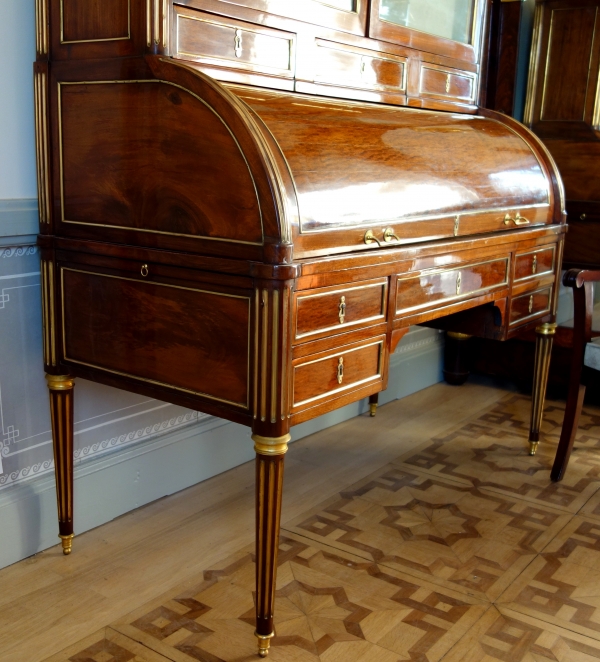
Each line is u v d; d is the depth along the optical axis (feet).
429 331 12.68
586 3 11.52
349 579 6.85
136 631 6.02
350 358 6.01
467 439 10.47
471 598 6.60
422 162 6.97
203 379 5.73
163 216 5.78
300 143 5.76
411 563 7.16
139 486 8.11
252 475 9.11
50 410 7.06
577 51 11.71
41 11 6.26
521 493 8.79
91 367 6.54
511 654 5.85
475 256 7.54
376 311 6.21
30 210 6.66
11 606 6.32
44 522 7.22
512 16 12.08
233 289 5.37
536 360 9.71
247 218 5.24
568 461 9.52
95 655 5.73
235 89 6.06
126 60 5.74
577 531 7.89
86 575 6.81
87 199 6.31
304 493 8.63
